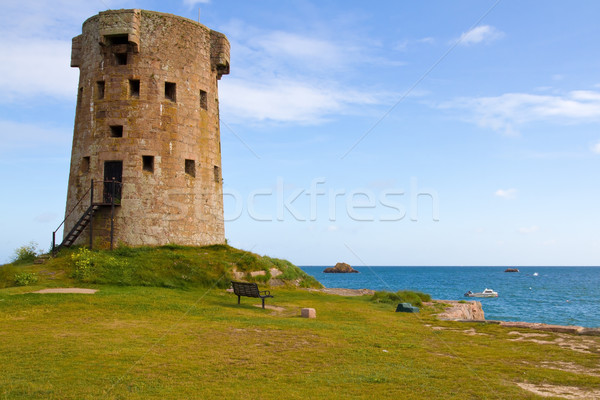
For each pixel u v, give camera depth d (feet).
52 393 29.60
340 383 32.27
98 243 90.48
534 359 38.86
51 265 79.56
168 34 97.19
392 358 39.14
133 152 92.27
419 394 30.14
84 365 35.37
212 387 31.22
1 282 69.31
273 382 32.42
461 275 614.34
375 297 82.02
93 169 93.40
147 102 93.91
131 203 91.15
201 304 64.64
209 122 103.50
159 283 76.95
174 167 95.09
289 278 99.91
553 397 29.37
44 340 42.16
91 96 95.86
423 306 75.36
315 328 51.34
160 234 92.43
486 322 57.06
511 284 380.78
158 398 29.09
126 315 54.90
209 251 94.27
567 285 365.61
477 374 34.53
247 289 67.36
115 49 95.04
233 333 47.62
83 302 59.36
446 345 44.04
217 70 108.37
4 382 31.37
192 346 41.86
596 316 155.84
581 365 37.04
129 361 36.68
